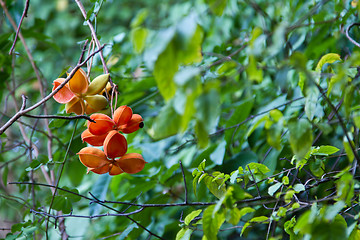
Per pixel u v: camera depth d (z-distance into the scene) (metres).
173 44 1.35
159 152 2.19
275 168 1.95
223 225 2.12
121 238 1.92
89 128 1.65
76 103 1.70
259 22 2.25
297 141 1.51
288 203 1.69
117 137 1.65
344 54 2.02
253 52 1.40
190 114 1.36
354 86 1.52
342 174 1.56
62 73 1.76
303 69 1.43
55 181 2.17
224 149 1.99
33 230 1.88
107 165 1.67
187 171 2.16
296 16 2.11
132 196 2.08
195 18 1.36
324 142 1.95
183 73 1.36
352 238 1.59
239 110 2.06
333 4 2.03
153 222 2.21
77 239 2.23
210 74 1.88
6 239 1.87
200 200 2.04
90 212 2.11
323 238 1.44
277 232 2.00
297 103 1.96
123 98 2.26
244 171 1.74
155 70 1.36
